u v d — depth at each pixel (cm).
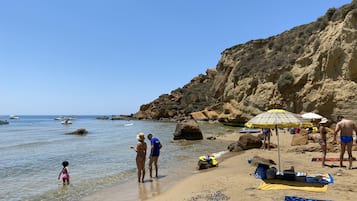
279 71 4072
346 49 2966
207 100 7588
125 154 1892
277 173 884
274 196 708
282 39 5138
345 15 3250
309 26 4344
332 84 3047
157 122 6975
